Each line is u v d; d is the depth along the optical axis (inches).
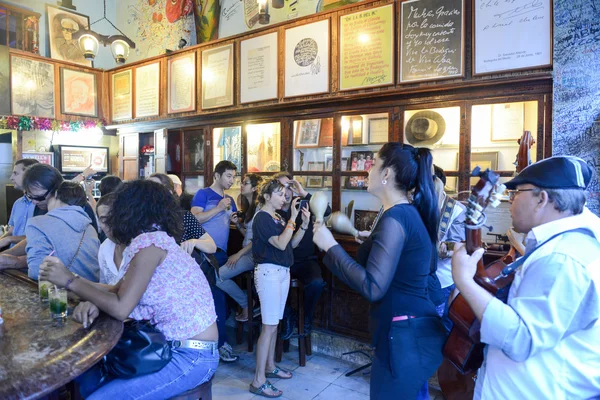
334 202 139.6
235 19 198.1
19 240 113.0
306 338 134.7
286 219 129.8
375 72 129.9
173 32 227.8
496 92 110.7
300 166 147.8
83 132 223.6
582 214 44.8
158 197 62.4
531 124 123.0
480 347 53.3
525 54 106.6
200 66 178.1
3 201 221.3
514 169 125.7
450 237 98.7
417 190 64.9
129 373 56.2
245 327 156.6
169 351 58.4
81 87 220.8
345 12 135.2
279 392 109.3
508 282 50.8
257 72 158.1
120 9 254.4
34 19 220.1
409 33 123.6
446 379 96.2
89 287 56.7
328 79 140.0
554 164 45.0
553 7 102.0
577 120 99.2
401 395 58.7
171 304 60.0
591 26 96.8
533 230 44.8
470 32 114.7
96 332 52.6
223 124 168.6
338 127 137.6
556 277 40.1
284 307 118.1
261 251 110.9
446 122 123.8
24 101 201.2
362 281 57.3
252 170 161.5
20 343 49.1
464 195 115.7
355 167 135.9
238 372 122.8
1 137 221.0
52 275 56.8
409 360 58.6
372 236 63.2
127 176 212.2
